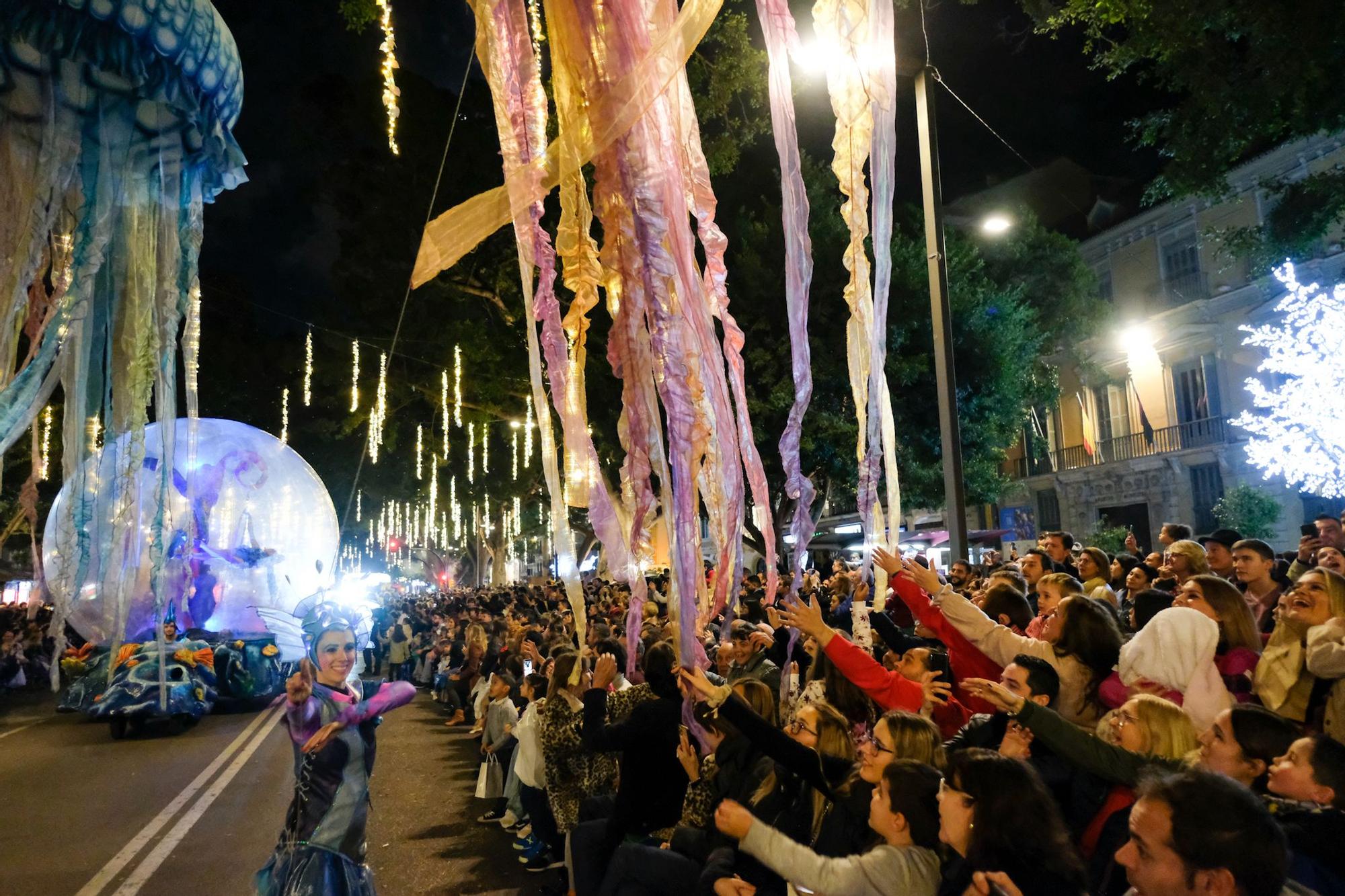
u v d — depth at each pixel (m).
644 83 2.53
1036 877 2.51
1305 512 19.84
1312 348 13.25
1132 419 24.94
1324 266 18.73
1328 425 12.62
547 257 2.88
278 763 10.98
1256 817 2.04
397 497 34.59
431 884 6.46
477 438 29.11
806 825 3.74
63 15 4.72
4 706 17.86
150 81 5.05
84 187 5.07
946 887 2.75
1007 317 20.28
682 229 2.66
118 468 6.20
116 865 6.91
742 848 3.01
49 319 5.01
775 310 18.38
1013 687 3.53
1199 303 21.81
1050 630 4.26
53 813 8.61
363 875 4.17
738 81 12.16
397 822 8.25
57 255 5.07
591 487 2.84
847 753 3.79
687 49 2.57
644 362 2.66
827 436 18.31
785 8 2.65
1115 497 25.22
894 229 19.98
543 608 19.62
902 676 4.45
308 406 32.31
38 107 4.71
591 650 6.50
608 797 5.27
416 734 13.55
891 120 2.53
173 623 14.87
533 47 2.76
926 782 3.01
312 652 4.38
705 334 2.70
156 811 8.65
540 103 2.76
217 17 5.34
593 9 2.56
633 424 2.72
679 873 4.04
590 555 32.38
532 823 6.62
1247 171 20.61
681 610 2.64
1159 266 23.62
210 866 6.86
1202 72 11.98
